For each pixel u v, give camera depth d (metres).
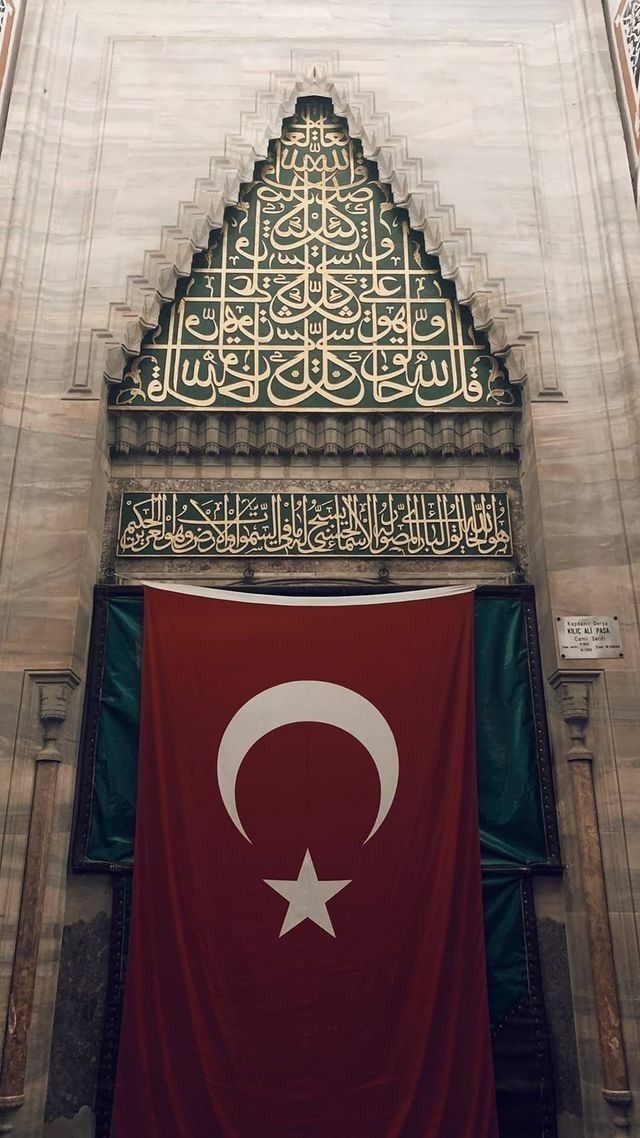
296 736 5.33
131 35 7.25
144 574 6.01
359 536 6.12
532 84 7.17
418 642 5.56
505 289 6.47
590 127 6.88
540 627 5.82
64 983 5.05
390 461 6.37
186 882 5.02
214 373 6.46
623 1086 4.66
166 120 6.95
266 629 5.59
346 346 6.59
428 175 6.83
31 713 5.28
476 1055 4.75
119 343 6.24
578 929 5.11
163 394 6.38
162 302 6.52
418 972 4.88
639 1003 4.77
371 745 5.32
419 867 5.08
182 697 5.41
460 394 6.44
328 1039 4.74
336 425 6.38
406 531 6.15
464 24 7.32
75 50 7.17
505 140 6.94
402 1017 4.79
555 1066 4.96
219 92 7.07
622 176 6.63
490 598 5.91
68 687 5.37
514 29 7.32
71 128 6.91
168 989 4.82
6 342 6.02
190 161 6.82
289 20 7.32
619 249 6.38
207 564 6.04
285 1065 4.70
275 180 7.12
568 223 6.71
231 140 6.92
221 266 6.80
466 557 6.09
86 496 5.80
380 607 5.66
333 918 4.97
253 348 6.55
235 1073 4.68
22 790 5.13
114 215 6.61
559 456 5.98
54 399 6.05
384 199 7.06
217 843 5.11
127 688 5.66
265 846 5.11
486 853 5.36
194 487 6.27
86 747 5.51
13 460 5.79
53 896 5.06
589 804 5.18
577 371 6.25
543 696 5.70
